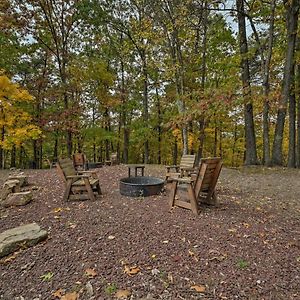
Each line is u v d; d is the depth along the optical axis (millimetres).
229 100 6586
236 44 11320
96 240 3094
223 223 3666
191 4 8641
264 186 6602
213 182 4480
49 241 3068
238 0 9953
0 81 9359
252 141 10648
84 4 11781
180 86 11117
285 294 2168
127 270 2461
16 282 2330
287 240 3160
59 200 4930
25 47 13172
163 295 2125
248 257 2732
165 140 16625
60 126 12664
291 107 10844
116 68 15758
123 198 5117
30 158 18203
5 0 10508
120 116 16609
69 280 2332
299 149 11805
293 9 9102
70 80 13266
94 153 19922
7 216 3994
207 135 15844
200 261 2639
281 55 10234
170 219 3807
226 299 2090
